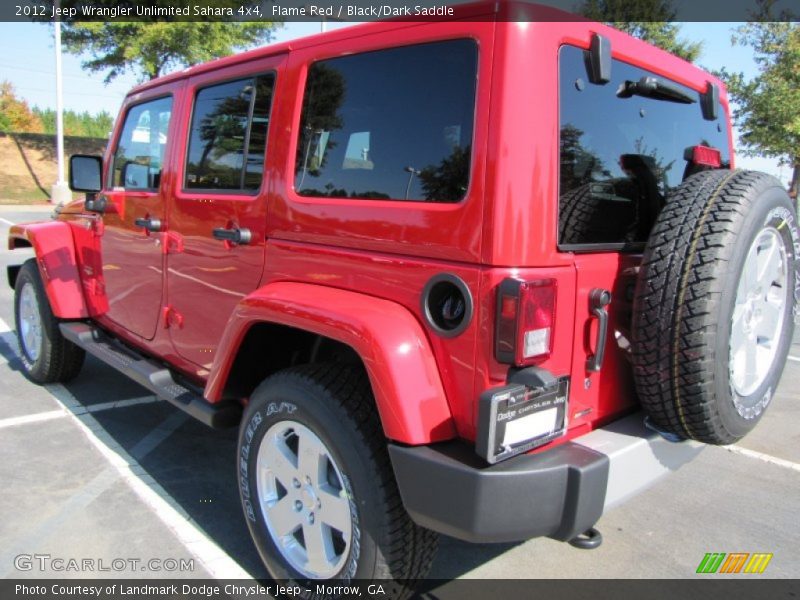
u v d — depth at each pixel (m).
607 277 2.24
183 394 3.20
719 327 2.04
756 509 3.48
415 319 2.13
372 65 2.35
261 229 2.75
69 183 3.92
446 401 2.09
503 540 1.96
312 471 2.37
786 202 2.35
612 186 2.39
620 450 2.13
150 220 3.52
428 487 2.00
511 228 1.93
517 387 1.92
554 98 2.01
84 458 3.82
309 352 2.88
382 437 2.20
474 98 2.00
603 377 2.30
